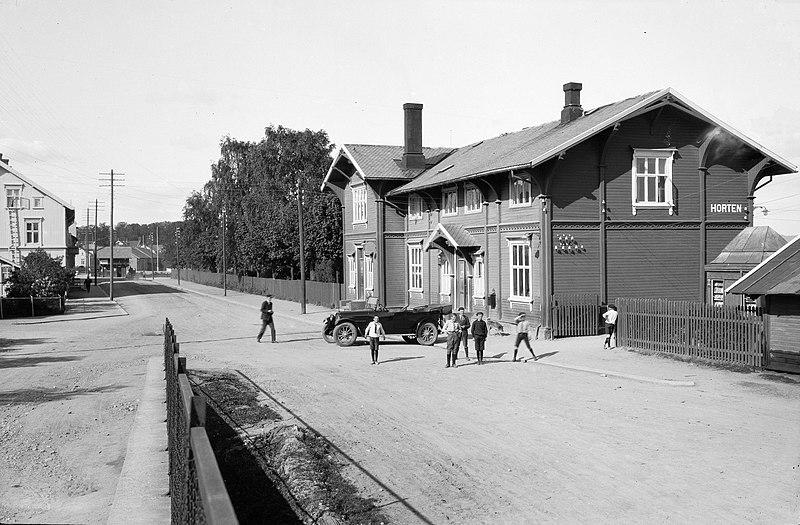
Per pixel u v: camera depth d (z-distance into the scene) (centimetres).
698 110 2917
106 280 12562
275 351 2789
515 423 1452
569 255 2889
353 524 890
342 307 4603
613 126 2823
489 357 2494
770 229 2897
